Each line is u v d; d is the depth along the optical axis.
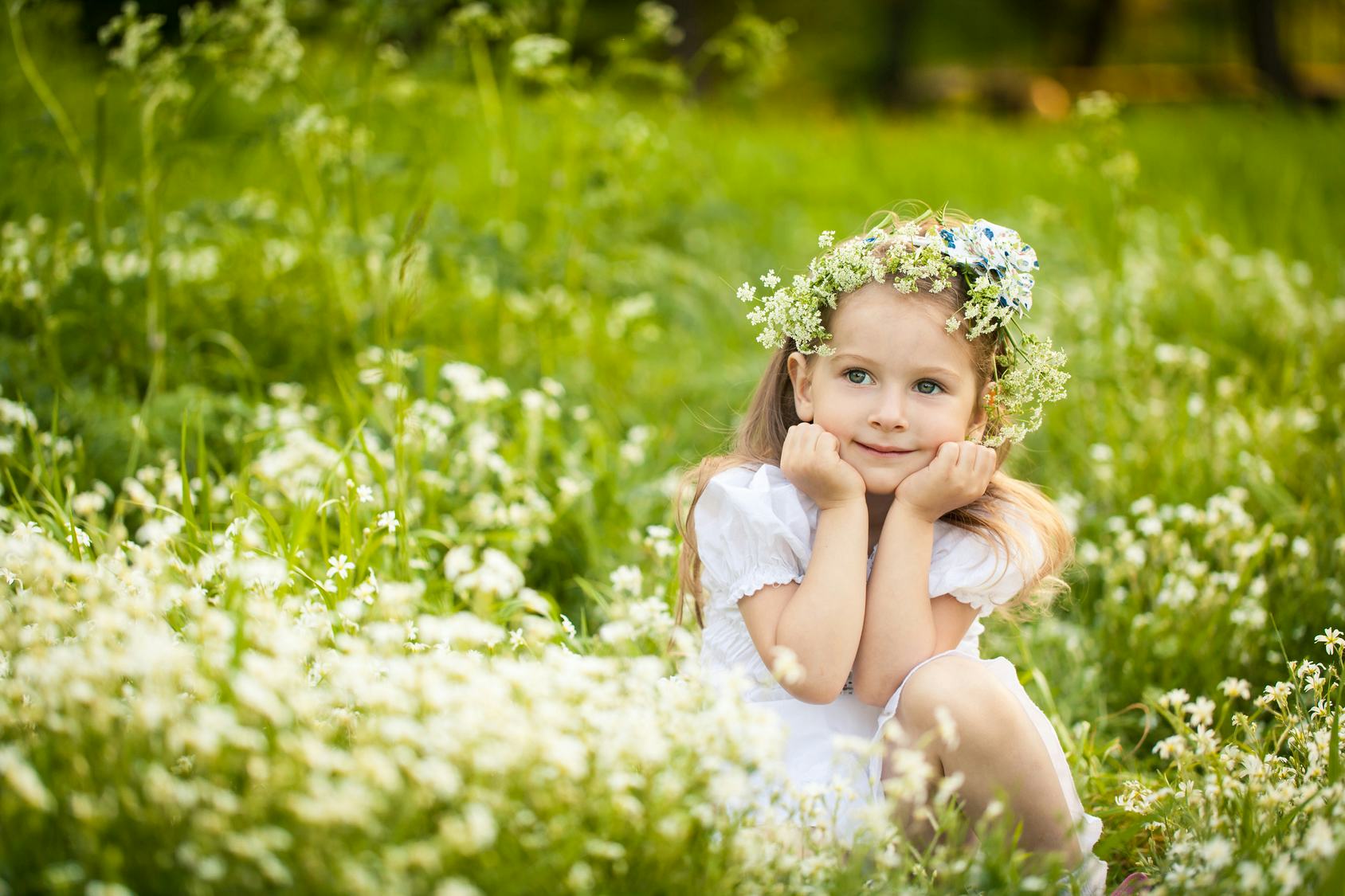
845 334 2.69
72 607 2.49
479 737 1.99
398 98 5.73
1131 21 32.75
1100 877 2.50
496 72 7.68
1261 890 2.08
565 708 2.11
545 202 6.58
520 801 1.96
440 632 2.39
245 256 5.44
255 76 4.98
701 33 21.97
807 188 10.10
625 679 2.36
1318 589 3.66
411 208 5.64
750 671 2.72
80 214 5.30
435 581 3.40
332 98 5.79
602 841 1.93
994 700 2.43
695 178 8.29
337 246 5.36
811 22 31.45
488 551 3.06
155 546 2.78
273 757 1.98
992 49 33.81
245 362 4.71
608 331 6.15
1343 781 2.38
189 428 4.21
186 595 2.52
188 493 3.28
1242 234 8.27
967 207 9.65
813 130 13.03
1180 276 7.12
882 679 2.57
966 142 12.38
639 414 5.33
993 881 2.14
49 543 2.53
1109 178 6.38
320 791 1.79
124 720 2.04
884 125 13.91
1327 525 4.08
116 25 4.73
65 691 1.98
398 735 1.96
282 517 3.76
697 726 2.13
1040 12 32.94
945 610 2.71
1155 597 3.82
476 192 7.56
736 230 8.53
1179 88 25.98
